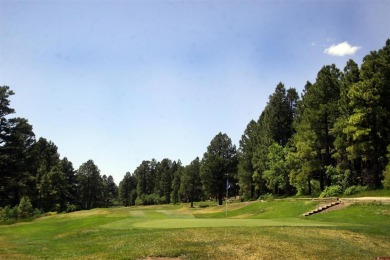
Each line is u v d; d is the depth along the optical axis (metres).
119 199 178.38
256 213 46.06
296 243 16.78
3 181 67.75
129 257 14.46
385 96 45.72
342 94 51.91
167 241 16.78
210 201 125.12
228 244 16.23
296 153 60.84
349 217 29.88
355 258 15.24
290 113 77.38
